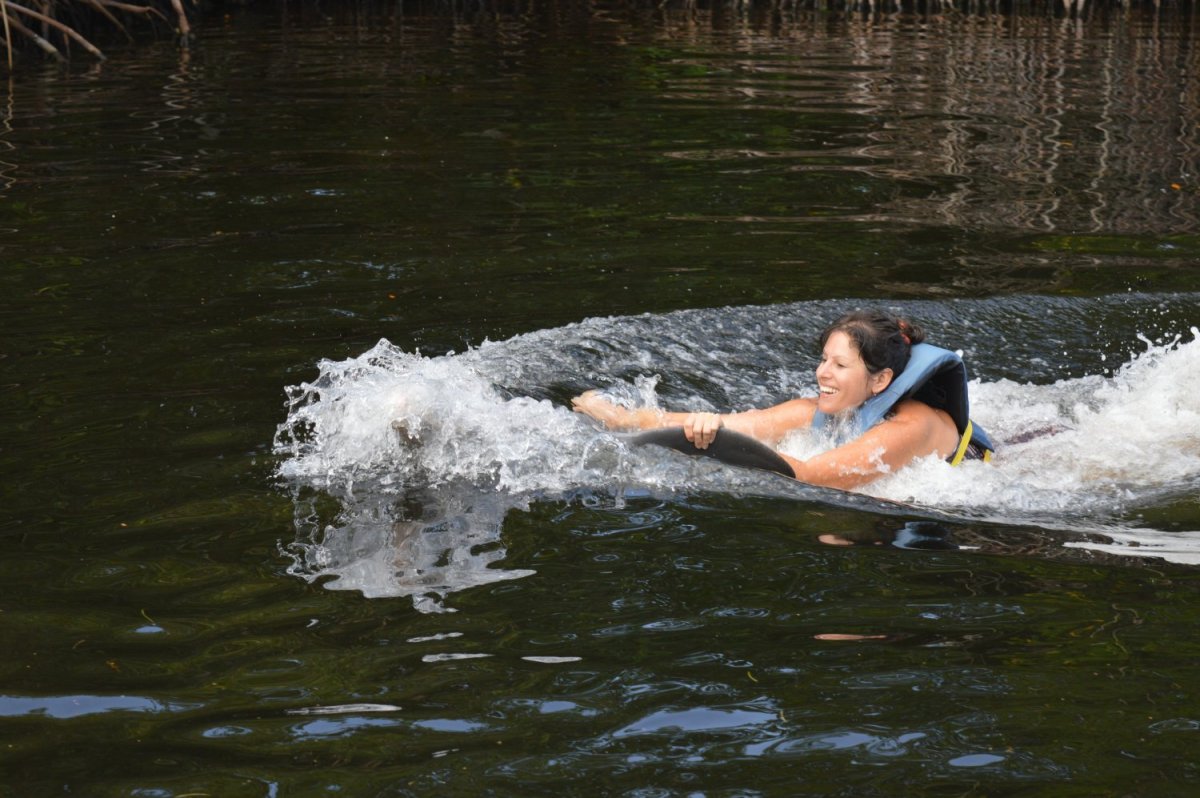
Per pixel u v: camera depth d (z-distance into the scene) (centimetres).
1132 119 2556
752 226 1856
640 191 2047
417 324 1404
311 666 759
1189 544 935
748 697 729
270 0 4203
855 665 762
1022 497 1031
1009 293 1562
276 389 1201
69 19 3369
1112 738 688
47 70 2972
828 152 2312
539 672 754
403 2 4266
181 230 1777
